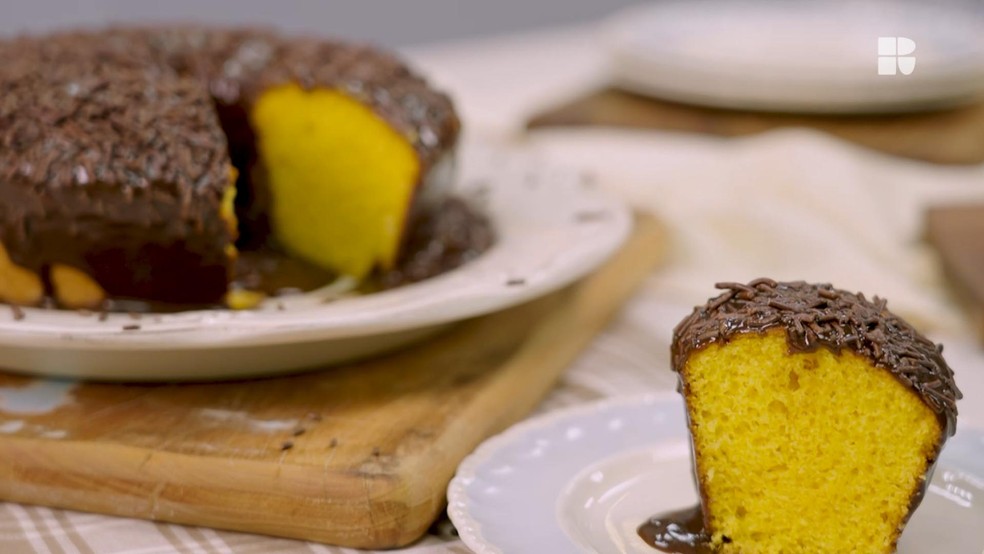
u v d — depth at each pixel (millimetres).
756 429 1219
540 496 1254
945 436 1178
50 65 1884
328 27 4867
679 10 3549
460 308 1508
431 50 4156
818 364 1190
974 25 3357
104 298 1651
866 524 1214
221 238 1642
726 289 1294
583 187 2102
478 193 2104
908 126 2852
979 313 1771
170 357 1457
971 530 1241
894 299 1872
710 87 2941
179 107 1756
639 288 2053
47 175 1588
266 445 1339
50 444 1339
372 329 1447
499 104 3209
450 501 1217
